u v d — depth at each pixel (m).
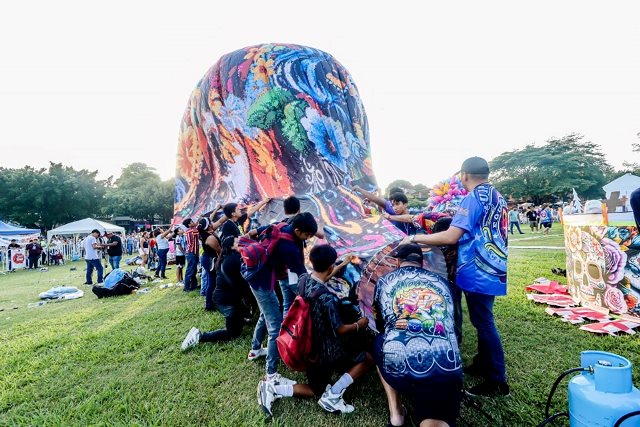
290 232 3.16
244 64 5.65
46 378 3.55
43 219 44.16
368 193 4.70
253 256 3.06
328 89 5.43
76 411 2.88
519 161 54.41
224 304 4.21
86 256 10.06
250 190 5.29
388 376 2.07
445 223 3.25
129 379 3.41
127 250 24.61
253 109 5.39
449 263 3.18
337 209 4.29
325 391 2.75
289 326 2.77
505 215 2.86
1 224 21.75
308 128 5.10
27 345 4.56
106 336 4.76
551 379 2.94
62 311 6.64
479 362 3.06
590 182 49.59
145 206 51.47
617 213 7.27
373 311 2.65
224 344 4.16
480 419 2.49
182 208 6.58
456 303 3.21
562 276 6.86
